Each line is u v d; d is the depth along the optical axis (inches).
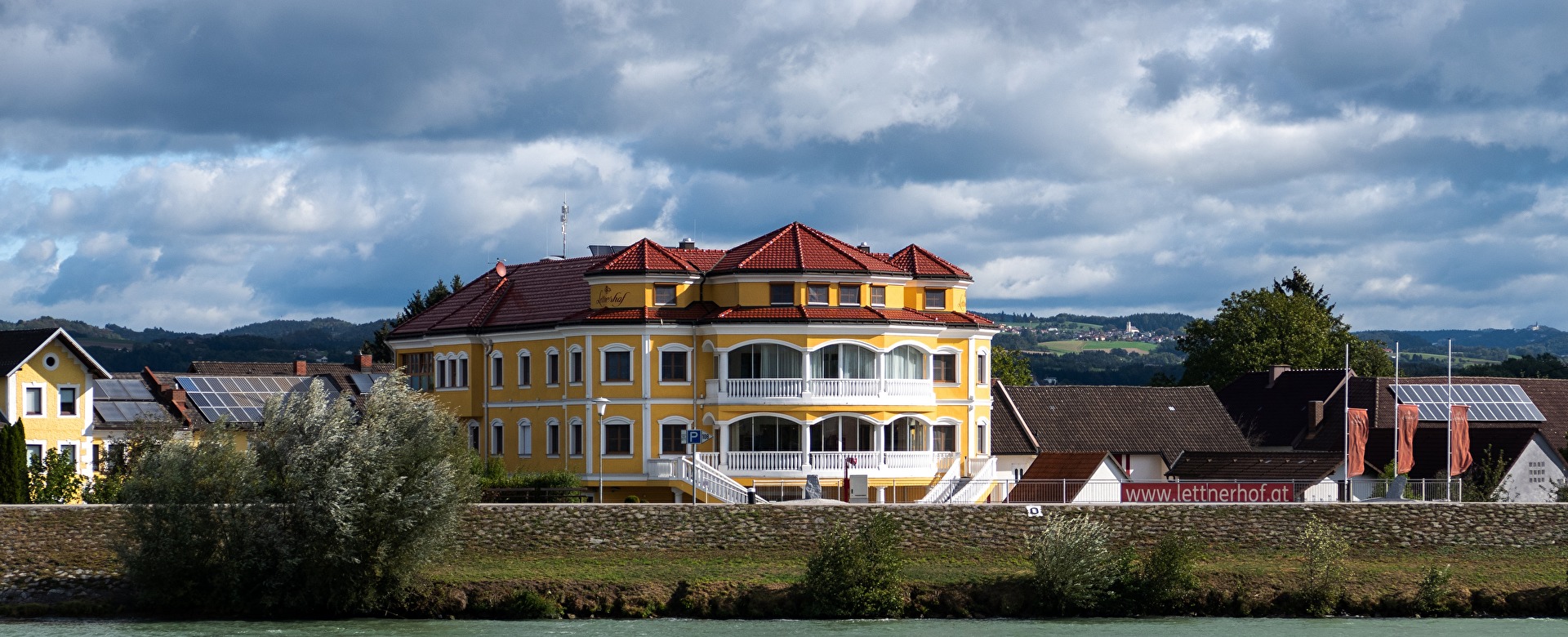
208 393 3767.2
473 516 2876.5
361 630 2486.5
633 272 3390.7
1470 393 4463.6
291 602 2605.8
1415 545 3004.4
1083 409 4084.6
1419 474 3823.8
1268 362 5246.1
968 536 2923.2
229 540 2603.3
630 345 3376.0
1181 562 2723.9
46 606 2613.2
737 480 3297.2
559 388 3467.0
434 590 2647.6
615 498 3371.1
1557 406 4532.5
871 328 3348.9
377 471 2623.0
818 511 2925.7
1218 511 3011.8
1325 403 4397.1
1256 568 2817.4
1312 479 3314.5
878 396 3344.0
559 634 2458.2
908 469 3383.4
